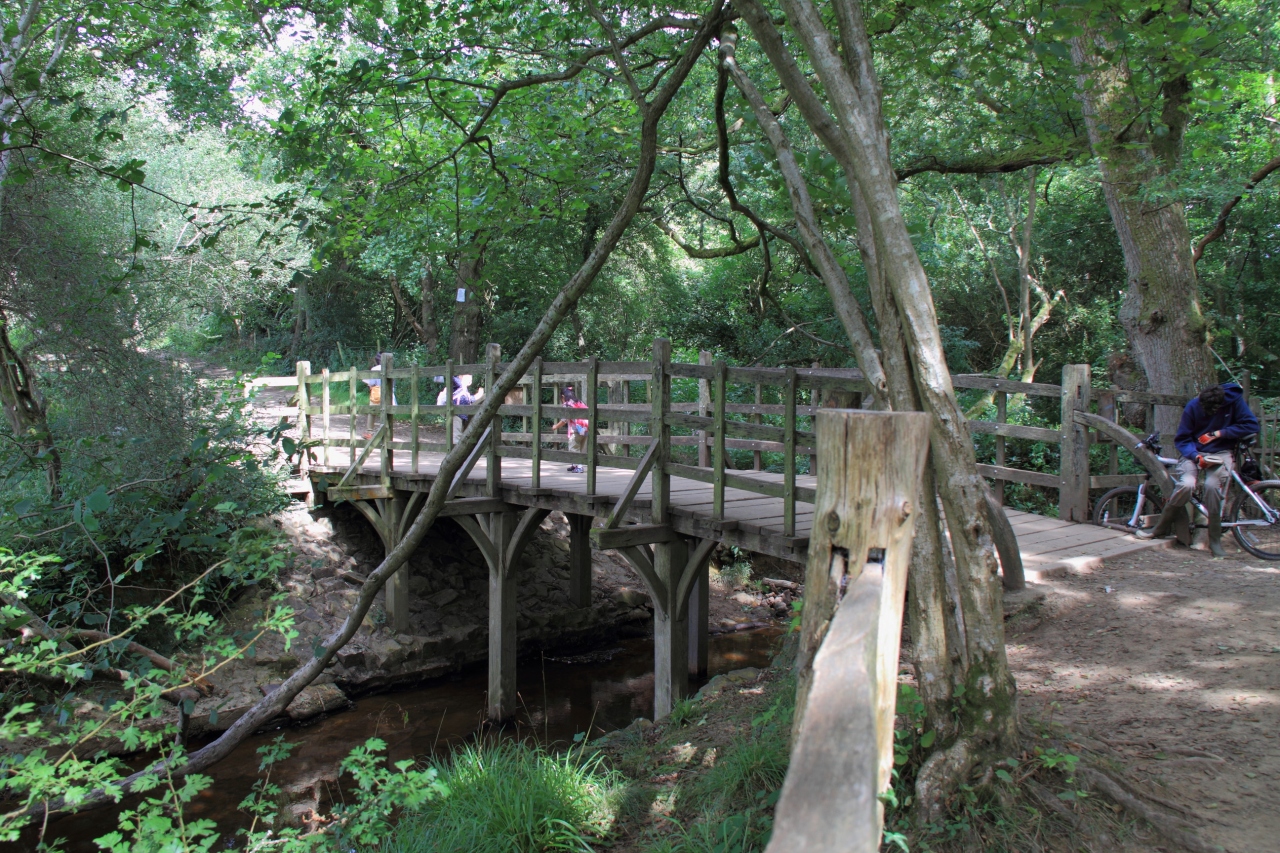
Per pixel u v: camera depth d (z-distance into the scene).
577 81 8.25
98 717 7.07
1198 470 7.19
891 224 3.11
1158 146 9.48
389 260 17.98
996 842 2.90
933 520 3.25
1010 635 5.29
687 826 3.91
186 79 8.58
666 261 19.98
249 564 5.87
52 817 6.31
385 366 10.15
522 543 8.75
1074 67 4.86
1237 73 7.86
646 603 12.46
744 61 11.20
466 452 5.05
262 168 19.52
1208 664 4.52
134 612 4.41
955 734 3.22
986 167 11.12
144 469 7.80
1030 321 16.36
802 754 1.11
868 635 1.51
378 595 10.74
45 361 8.79
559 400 12.56
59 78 8.61
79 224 9.83
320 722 8.73
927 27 5.62
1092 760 3.33
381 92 6.31
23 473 6.93
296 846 3.98
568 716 8.95
